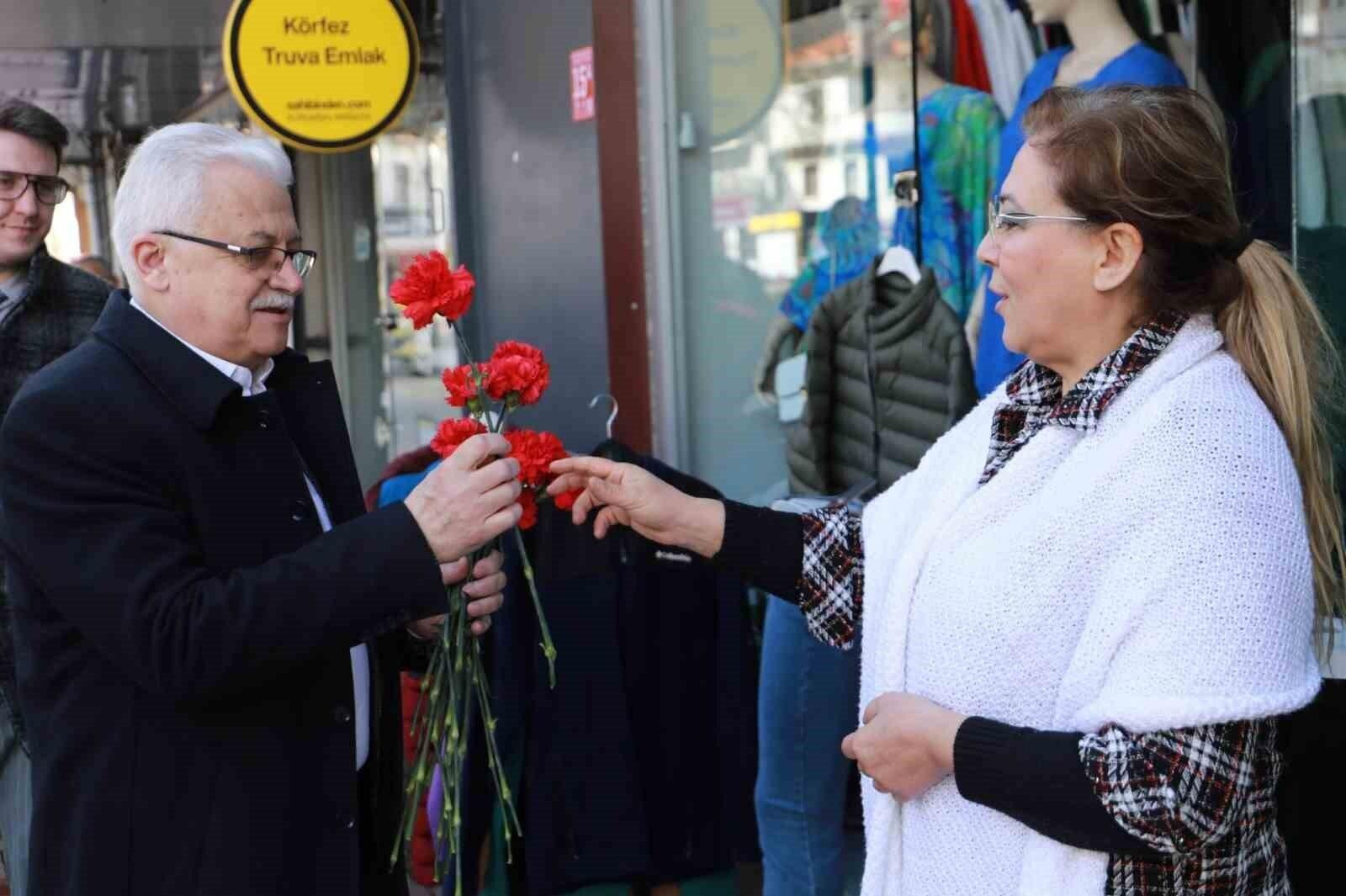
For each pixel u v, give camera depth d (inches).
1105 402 62.9
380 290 303.9
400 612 72.9
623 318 169.6
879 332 154.8
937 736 63.3
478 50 196.7
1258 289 64.1
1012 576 63.4
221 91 284.0
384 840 86.1
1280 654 58.0
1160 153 61.4
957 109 152.7
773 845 118.6
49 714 75.1
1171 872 60.5
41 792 75.1
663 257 166.1
